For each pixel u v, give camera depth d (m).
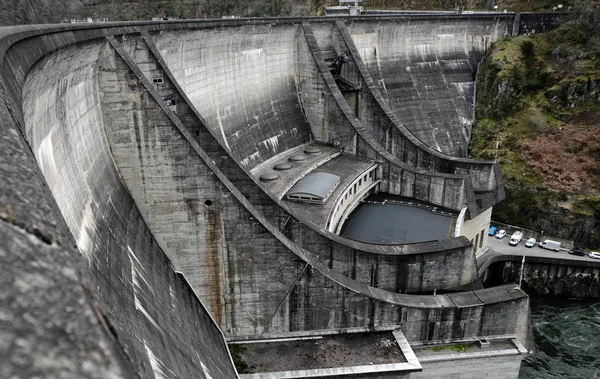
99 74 24.83
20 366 2.97
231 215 26.06
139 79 24.72
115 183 24.86
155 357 14.17
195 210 26.19
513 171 61.69
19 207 3.97
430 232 37.53
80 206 18.94
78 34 21.77
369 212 41.16
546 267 51.00
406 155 50.81
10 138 5.12
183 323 21.47
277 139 47.25
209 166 25.56
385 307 26.77
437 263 30.84
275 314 27.38
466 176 40.91
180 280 26.86
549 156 62.41
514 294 28.11
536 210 58.38
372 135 53.41
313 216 34.94
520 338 28.31
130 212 24.92
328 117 49.69
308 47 50.09
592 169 60.16
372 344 26.22
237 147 42.34
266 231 26.03
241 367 24.62
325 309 27.02
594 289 50.34
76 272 3.71
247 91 45.62
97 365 3.15
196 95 39.41
